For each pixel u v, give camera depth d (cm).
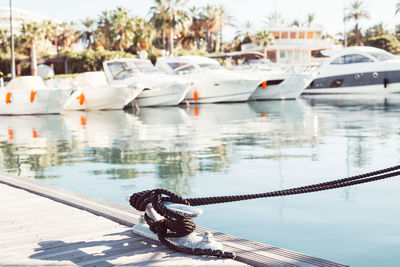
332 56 3553
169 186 740
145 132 1524
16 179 645
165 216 362
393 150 1042
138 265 334
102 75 2731
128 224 432
